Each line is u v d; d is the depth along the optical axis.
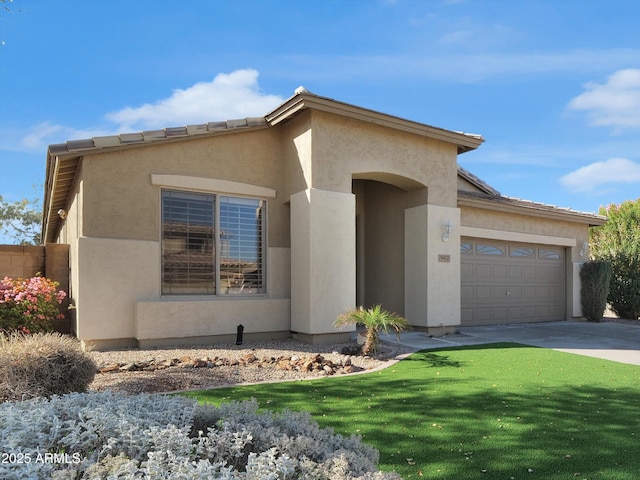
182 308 10.17
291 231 11.50
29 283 9.59
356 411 5.88
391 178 12.58
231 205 11.33
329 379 7.66
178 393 6.55
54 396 3.86
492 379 7.77
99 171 9.63
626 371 8.59
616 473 4.16
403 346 11.01
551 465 4.32
